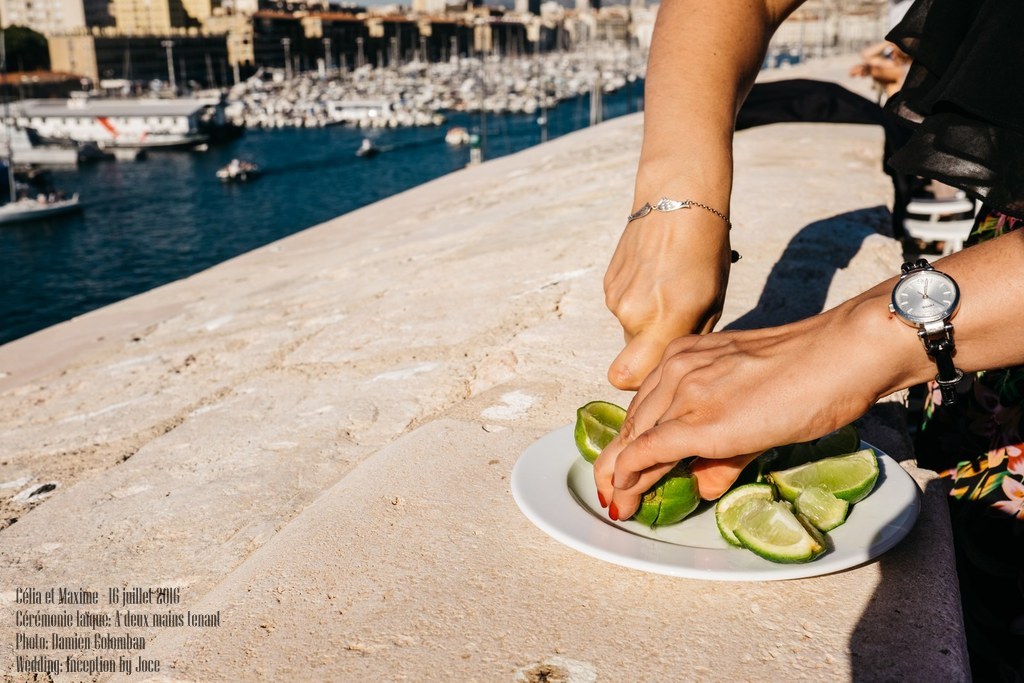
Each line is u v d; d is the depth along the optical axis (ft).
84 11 554.05
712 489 4.49
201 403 10.17
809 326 3.92
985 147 4.47
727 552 4.33
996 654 5.27
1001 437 5.21
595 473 4.53
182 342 14.07
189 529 6.52
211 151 288.71
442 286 12.71
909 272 3.67
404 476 5.90
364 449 7.50
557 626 4.25
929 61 5.31
